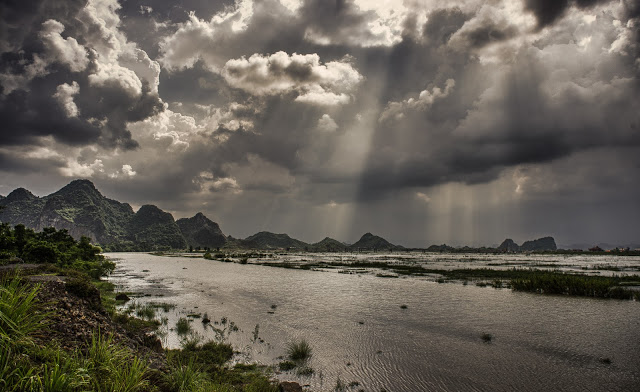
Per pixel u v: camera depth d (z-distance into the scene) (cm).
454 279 5572
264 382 1302
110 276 6088
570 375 1538
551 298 3650
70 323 1098
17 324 659
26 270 2012
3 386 549
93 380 693
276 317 2633
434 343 1997
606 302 3434
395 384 1416
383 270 7625
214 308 2961
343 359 1700
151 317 2469
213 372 1395
